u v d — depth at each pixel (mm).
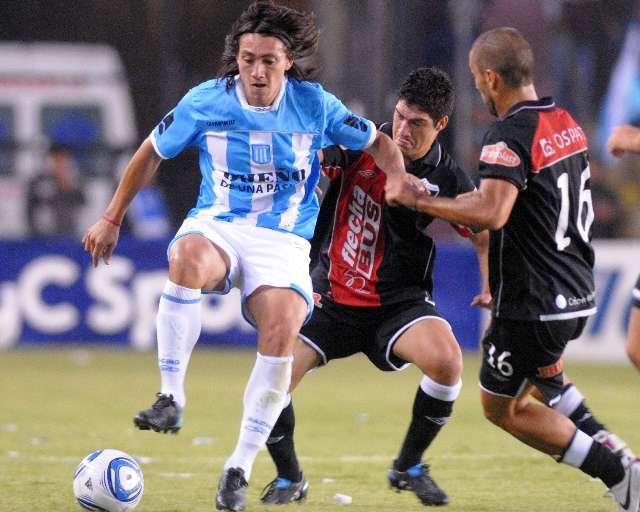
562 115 19953
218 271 19375
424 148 21891
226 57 19641
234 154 19484
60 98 59562
